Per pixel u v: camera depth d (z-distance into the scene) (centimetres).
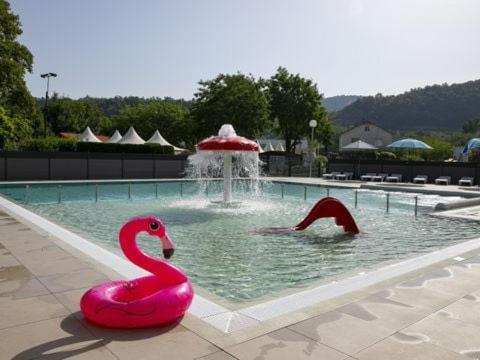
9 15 3406
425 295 523
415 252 898
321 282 669
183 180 2891
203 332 408
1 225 998
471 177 2817
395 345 384
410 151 4672
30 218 1109
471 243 870
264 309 472
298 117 4700
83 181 2544
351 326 425
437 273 626
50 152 2698
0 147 3438
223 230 1116
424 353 369
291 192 2316
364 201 1916
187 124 5547
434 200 1966
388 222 1291
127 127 7194
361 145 3478
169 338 394
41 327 415
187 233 1071
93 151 3109
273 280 691
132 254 468
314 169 3603
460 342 392
